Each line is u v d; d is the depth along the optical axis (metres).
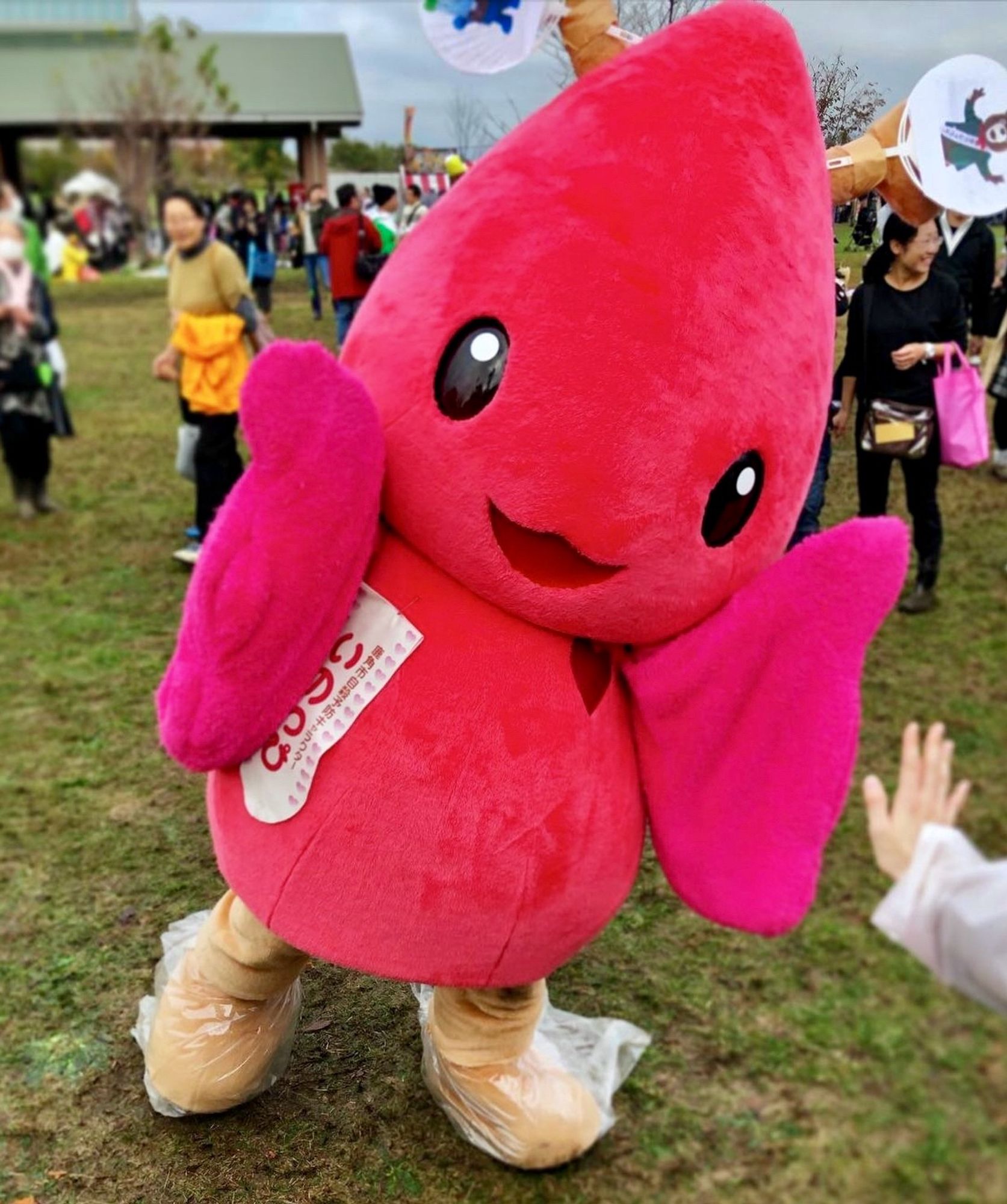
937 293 3.56
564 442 1.45
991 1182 2.12
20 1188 2.13
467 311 1.49
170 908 2.92
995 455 6.25
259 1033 2.19
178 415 9.09
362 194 11.16
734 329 1.48
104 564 5.50
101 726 3.89
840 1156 2.18
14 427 6.02
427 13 1.56
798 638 1.53
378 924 1.67
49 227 21.89
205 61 22.55
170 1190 2.12
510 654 1.61
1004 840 3.08
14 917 2.88
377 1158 2.18
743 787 1.62
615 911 1.79
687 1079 2.36
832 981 2.62
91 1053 2.45
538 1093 2.10
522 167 1.51
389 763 1.59
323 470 1.47
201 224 4.67
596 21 1.61
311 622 1.54
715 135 1.48
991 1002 1.29
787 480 1.61
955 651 4.29
